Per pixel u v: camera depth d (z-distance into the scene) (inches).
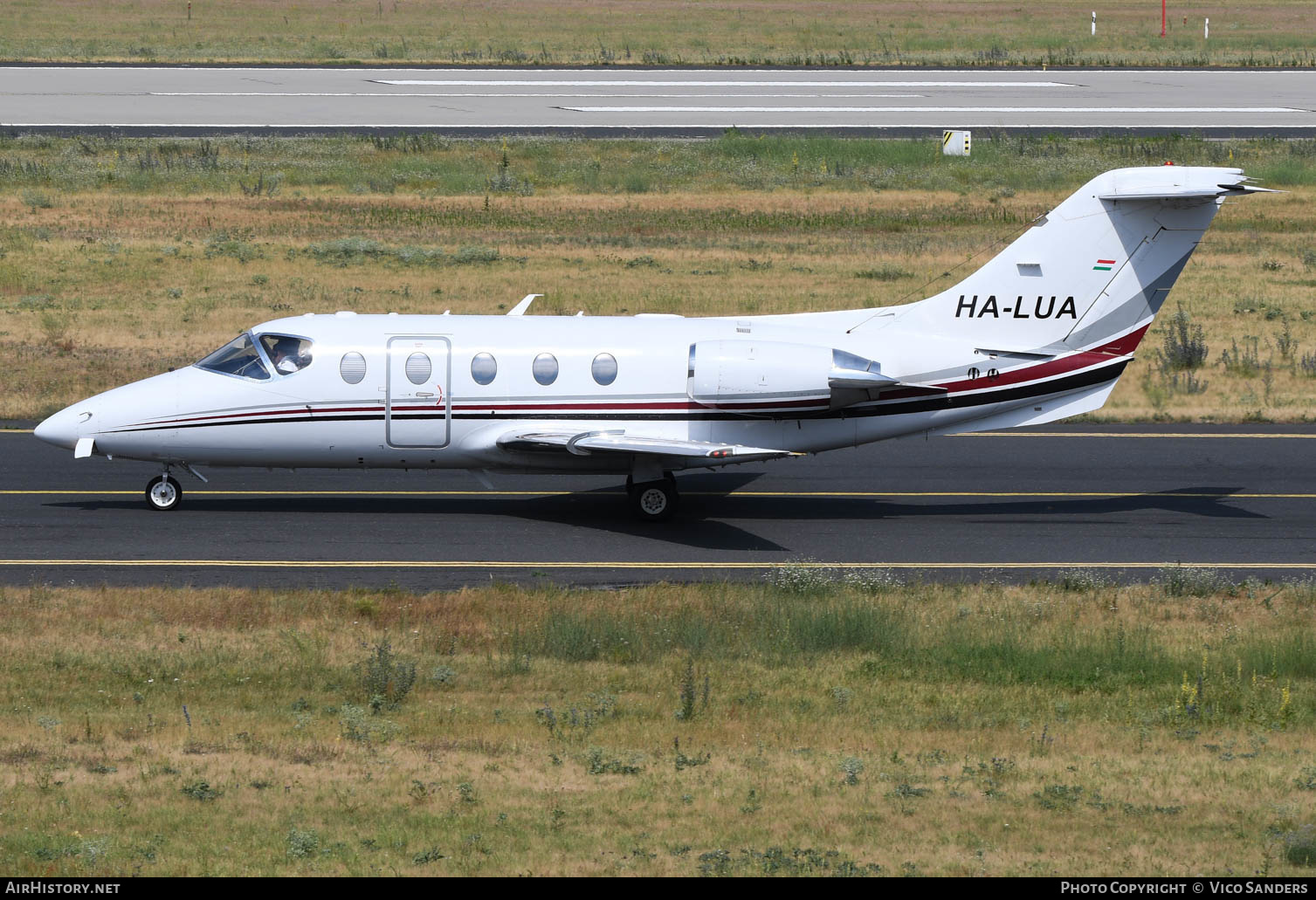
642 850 1620.3
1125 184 3272.6
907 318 3380.9
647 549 3179.1
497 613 2669.8
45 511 3376.0
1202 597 2851.9
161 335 5132.9
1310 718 2194.9
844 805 1782.7
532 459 3321.9
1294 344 5260.8
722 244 6752.0
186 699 2206.0
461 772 1891.0
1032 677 2386.8
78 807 1727.4
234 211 7180.1
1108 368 3383.4
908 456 4072.3
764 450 3270.2
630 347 3299.7
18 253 6235.2
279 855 1592.0
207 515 3378.4
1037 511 3543.3
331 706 2183.8
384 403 3280.0
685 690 2177.7
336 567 2984.7
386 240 6678.2
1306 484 3784.5
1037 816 1752.0
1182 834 1701.5
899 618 2630.4
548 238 6815.9
